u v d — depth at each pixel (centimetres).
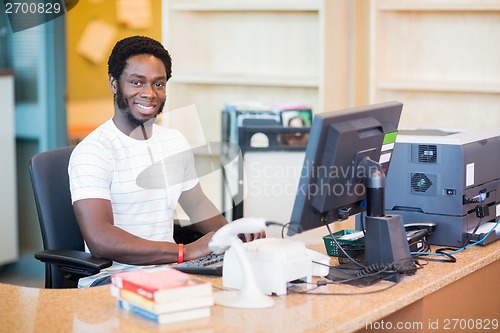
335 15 475
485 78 459
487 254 289
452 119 470
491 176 316
